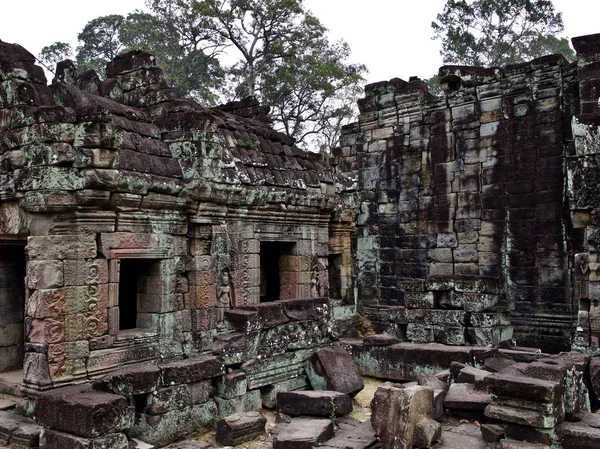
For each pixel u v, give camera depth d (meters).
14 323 10.81
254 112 15.97
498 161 15.76
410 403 7.09
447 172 16.75
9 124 9.25
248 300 12.39
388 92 18.02
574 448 6.88
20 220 9.29
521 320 14.98
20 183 8.92
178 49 32.50
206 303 11.20
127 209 9.72
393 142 17.95
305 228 14.39
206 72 33.38
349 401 8.94
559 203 14.66
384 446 7.09
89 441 6.75
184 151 11.00
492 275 15.68
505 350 10.91
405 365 11.70
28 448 7.66
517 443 6.89
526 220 15.21
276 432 8.12
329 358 10.33
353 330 16.75
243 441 8.22
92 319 9.13
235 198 11.80
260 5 29.75
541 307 14.78
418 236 17.31
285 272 14.33
